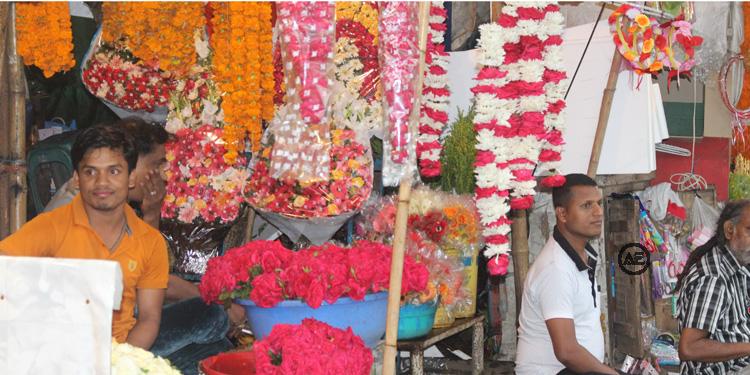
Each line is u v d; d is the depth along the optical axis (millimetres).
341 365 1952
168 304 3074
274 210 3336
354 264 2459
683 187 4902
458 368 4098
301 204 3305
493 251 3158
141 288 2678
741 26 4887
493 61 3201
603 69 3971
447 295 3244
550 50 3260
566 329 2854
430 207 3488
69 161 3613
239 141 3398
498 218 3166
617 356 4348
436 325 3359
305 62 2383
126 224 2611
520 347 3104
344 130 3432
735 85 5023
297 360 1929
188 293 3191
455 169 3729
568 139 4062
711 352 3049
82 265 1509
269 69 3166
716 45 4820
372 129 3480
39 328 1522
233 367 2289
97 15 3873
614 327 4324
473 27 4633
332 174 3334
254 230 3953
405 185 2242
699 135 4801
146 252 2633
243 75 3105
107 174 2412
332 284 2383
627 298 4215
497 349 4492
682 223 4773
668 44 3729
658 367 4188
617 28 3674
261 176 3373
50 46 2918
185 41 3322
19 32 2938
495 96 3188
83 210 2520
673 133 4715
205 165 3529
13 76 2994
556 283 2902
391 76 2275
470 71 4211
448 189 3775
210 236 3572
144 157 3191
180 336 2994
